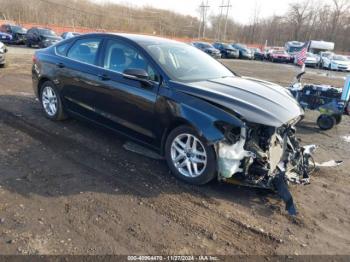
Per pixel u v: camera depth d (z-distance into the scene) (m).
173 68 4.56
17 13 60.59
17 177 4.06
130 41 4.86
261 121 3.78
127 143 5.30
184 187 4.16
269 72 23.62
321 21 76.88
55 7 68.62
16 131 5.49
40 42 26.53
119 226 3.32
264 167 3.98
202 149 4.05
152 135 4.53
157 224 3.41
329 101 7.98
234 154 3.86
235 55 38.72
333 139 7.30
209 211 3.73
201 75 4.74
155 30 83.00
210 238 3.29
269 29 84.75
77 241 3.06
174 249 3.08
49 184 3.96
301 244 3.32
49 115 6.12
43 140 5.21
